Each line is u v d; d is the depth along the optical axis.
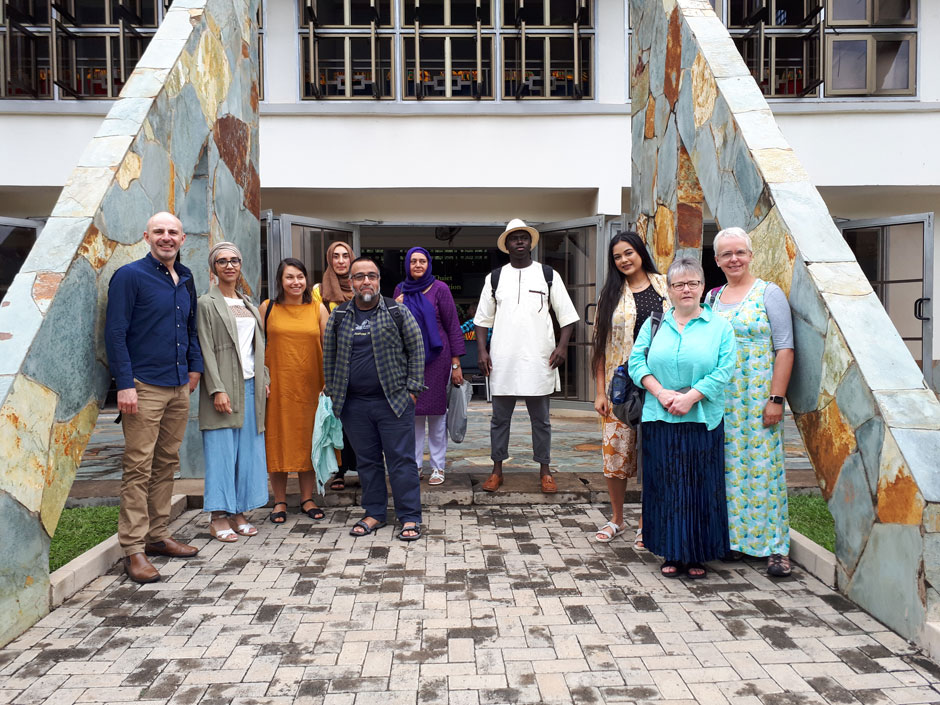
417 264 4.76
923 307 7.48
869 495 2.88
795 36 8.43
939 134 8.19
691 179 4.87
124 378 3.23
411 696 2.25
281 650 2.57
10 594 2.68
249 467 3.98
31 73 8.26
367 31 8.45
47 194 8.63
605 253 8.19
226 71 5.09
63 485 3.10
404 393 3.91
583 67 8.55
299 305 4.30
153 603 3.02
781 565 3.34
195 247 4.76
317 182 8.30
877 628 2.75
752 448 3.37
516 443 6.87
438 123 8.33
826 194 8.77
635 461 3.89
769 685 2.31
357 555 3.64
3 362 2.81
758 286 3.40
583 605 2.98
